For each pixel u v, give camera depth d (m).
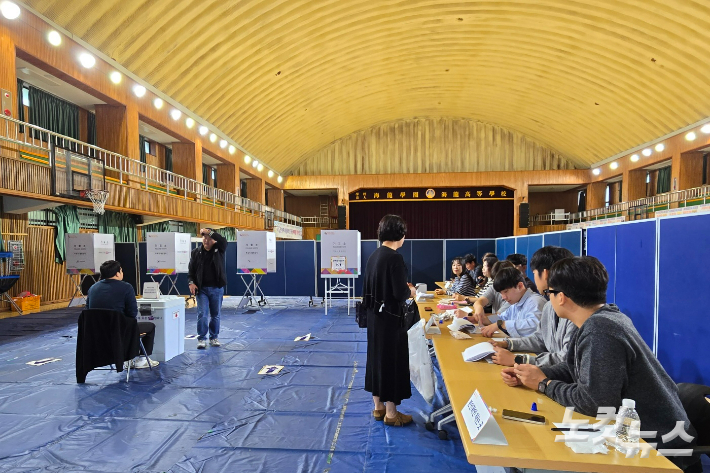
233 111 15.52
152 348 4.81
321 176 23.77
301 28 12.52
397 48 15.37
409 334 3.48
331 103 18.91
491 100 19.98
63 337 6.68
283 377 4.50
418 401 3.80
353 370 4.77
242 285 11.39
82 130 11.80
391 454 2.79
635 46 12.98
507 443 1.34
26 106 9.84
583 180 22.00
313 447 2.90
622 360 1.51
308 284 11.25
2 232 9.06
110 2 8.60
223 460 2.73
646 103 15.38
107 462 2.71
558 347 2.24
